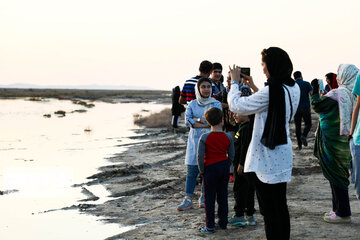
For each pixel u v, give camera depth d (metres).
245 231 5.24
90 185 8.78
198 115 6.40
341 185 5.21
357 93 4.66
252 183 3.97
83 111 39.03
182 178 9.02
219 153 5.23
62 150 14.02
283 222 3.83
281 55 3.79
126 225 5.98
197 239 5.05
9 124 24.78
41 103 58.38
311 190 7.54
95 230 5.81
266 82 3.87
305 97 11.62
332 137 5.15
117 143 15.66
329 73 6.45
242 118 5.23
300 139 12.05
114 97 94.19
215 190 5.30
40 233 5.73
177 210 6.56
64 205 7.25
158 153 12.73
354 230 4.98
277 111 3.66
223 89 7.81
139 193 8.01
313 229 5.11
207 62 7.30
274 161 3.72
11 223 6.23
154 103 66.56
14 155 12.94
